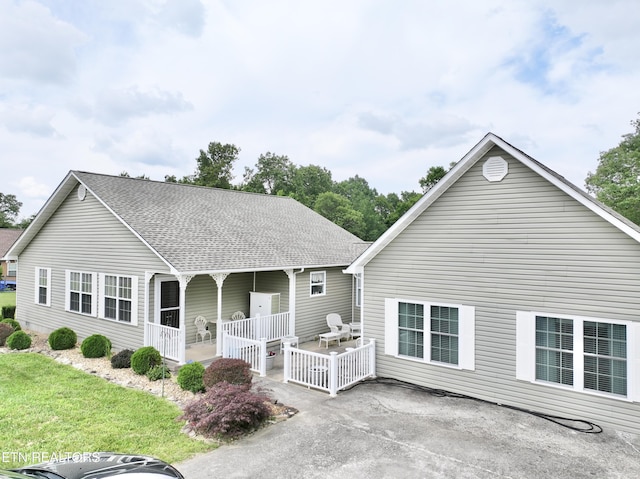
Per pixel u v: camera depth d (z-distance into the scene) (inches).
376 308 464.4
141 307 522.0
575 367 340.5
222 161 2161.7
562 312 347.3
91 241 594.6
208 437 303.0
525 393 365.4
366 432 315.9
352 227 1995.6
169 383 428.8
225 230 626.8
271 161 2413.9
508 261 376.8
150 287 528.7
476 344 394.0
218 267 500.1
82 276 613.9
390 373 452.8
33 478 177.6
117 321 554.9
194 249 519.8
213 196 780.0
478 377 392.5
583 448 290.8
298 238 724.0
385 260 457.4
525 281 367.2
